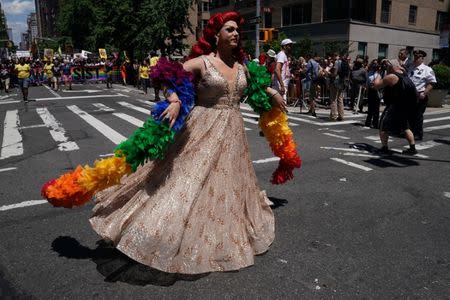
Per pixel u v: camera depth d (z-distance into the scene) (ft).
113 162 9.59
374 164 21.58
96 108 45.55
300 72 48.26
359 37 94.22
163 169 10.11
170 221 9.41
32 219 13.44
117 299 8.89
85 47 192.85
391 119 23.59
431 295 9.32
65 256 10.86
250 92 12.33
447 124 37.32
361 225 13.26
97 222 10.29
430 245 11.92
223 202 10.11
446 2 116.47
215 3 153.07
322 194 16.34
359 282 9.78
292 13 109.40
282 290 9.33
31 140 27.40
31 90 75.87
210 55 10.54
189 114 10.50
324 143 27.04
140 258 9.29
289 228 12.84
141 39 46.26
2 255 10.93
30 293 9.14
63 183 9.58
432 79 27.25
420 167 21.17
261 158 22.13
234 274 9.93
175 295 9.04
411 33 107.24
